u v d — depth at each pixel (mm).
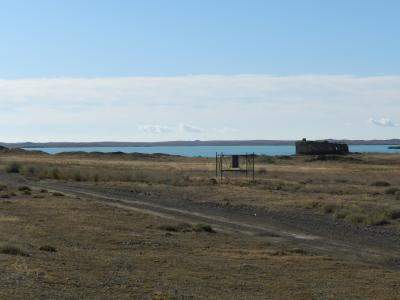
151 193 49438
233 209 38844
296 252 22203
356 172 79062
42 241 22094
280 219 33875
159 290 14125
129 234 25594
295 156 129000
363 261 21125
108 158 135375
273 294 14742
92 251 20531
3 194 42875
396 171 81750
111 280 14945
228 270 17953
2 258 16203
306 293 15039
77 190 51656
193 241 24469
